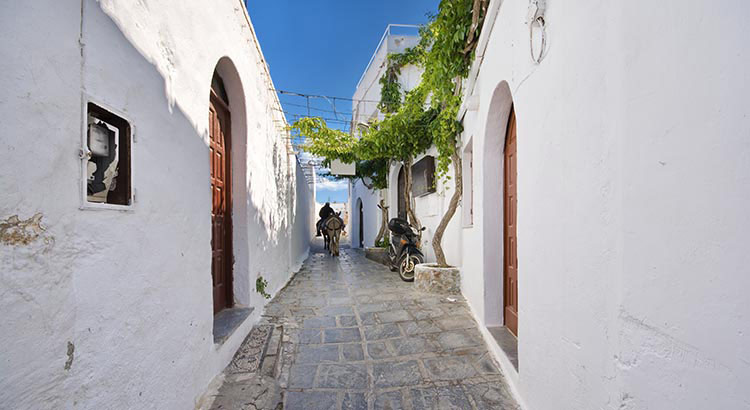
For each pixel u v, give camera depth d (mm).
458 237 4977
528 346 1924
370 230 12391
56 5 977
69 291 1012
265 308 4012
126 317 1303
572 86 1371
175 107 1784
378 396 2248
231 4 2820
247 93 3297
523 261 2012
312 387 2361
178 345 1754
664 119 874
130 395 1320
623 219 1039
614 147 1088
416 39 9148
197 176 2061
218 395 2104
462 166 4699
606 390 1138
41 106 920
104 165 1233
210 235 2244
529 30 1849
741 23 668
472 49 3535
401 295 4699
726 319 710
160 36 1639
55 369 955
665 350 875
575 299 1361
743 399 676
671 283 855
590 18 1228
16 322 838
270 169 4508
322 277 6426
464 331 3268
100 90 1169
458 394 2248
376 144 6711
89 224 1103
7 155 822
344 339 3164
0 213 804
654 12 906
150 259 1494
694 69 780
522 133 2018
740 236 678
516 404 2113
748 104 656
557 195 1522
